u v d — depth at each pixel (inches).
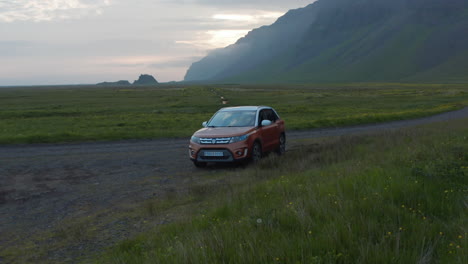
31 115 1444.4
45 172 410.0
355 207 183.6
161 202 277.7
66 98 3228.3
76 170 420.8
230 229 173.2
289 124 916.6
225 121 449.4
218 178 359.9
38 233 219.5
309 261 130.8
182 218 225.0
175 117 1278.3
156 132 773.3
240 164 430.0
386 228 156.8
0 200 297.4
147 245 178.7
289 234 163.3
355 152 419.5
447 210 182.9
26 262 177.9
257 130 433.4
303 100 2452.0
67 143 658.2
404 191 204.1
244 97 2898.6
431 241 145.2
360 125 957.2
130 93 4256.9
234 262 138.0
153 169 422.9
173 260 144.7
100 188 334.3
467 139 420.5
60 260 178.5
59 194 314.7
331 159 384.2
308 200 203.0
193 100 2496.3
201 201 273.1
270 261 136.5
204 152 405.4
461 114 1245.7
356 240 147.3
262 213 194.4
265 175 338.3
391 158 323.9
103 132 761.6
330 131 820.6
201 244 155.1
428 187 212.7
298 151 472.7
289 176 309.0
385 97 2755.9
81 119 1205.7
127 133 756.6
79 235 209.5
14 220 245.4
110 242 199.9
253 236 156.7
